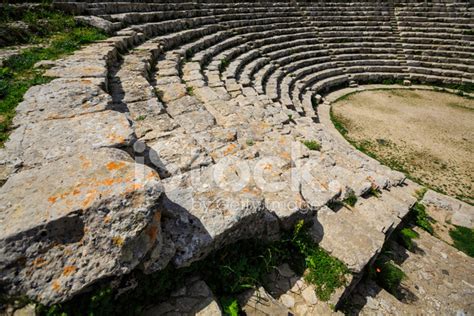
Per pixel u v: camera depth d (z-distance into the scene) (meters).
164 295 3.22
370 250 4.33
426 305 4.73
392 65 20.28
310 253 4.25
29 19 9.40
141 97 6.41
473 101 17.05
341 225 4.68
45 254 2.36
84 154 3.21
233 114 7.72
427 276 5.36
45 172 2.92
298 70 17.38
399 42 21.77
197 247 3.20
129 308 2.96
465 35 21.25
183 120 6.46
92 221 2.52
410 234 6.09
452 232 7.40
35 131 4.05
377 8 23.70
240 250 3.89
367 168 7.60
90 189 2.68
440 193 9.33
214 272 3.61
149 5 13.85
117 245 2.53
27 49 7.83
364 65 20.03
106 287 2.57
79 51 7.88
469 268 5.75
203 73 11.44
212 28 15.88
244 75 13.63
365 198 6.21
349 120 14.15
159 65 9.76
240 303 3.48
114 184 2.75
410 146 12.03
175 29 13.94
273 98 12.92
